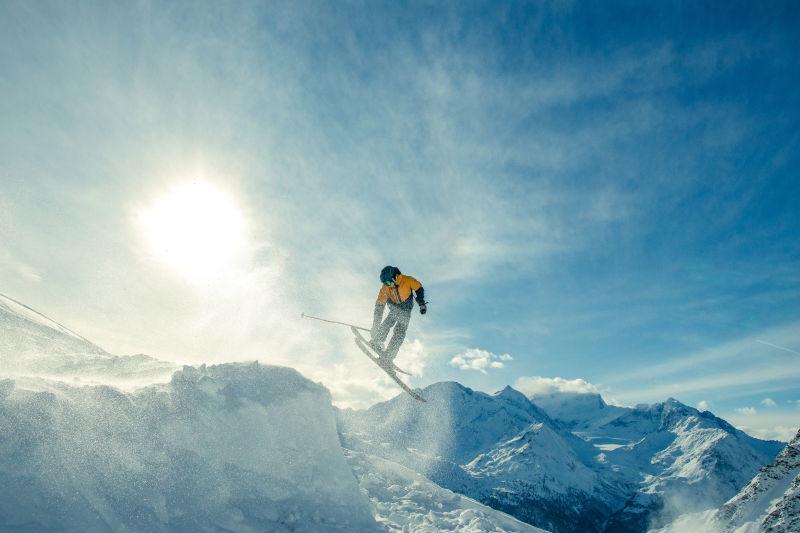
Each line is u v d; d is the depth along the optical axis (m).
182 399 8.21
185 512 7.00
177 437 7.66
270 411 9.07
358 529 8.71
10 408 6.34
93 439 6.85
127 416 7.42
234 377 9.34
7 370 9.07
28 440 6.25
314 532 7.91
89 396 7.34
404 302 9.10
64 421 6.75
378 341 9.31
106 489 6.53
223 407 8.53
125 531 6.25
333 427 10.22
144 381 9.71
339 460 9.82
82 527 5.94
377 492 12.52
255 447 8.52
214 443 8.05
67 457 6.45
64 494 6.12
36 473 6.07
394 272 9.05
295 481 8.75
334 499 9.06
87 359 10.69
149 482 6.97
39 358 10.21
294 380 10.10
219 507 7.42
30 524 5.64
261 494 8.15
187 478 7.40
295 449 9.10
